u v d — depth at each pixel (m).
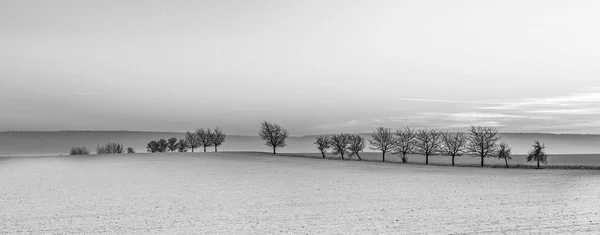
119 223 21.05
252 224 20.52
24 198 29.83
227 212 23.89
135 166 62.94
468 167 66.00
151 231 19.23
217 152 105.19
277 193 32.09
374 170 57.72
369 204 26.36
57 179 43.69
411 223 20.23
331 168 61.38
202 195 31.08
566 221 20.28
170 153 98.75
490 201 27.14
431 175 49.34
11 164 66.94
